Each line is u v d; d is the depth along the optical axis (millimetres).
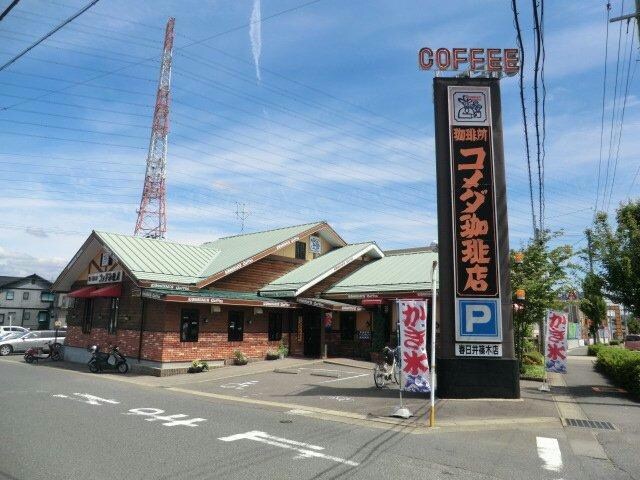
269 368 19281
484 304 13227
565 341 15055
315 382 16125
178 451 7500
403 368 11125
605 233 16234
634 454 7965
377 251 26594
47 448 7551
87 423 9461
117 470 6516
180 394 13898
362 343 23062
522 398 13242
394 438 8742
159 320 18938
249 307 21453
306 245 26469
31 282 54156
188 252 24562
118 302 21641
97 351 19703
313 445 8062
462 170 13828
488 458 7562
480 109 14141
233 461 7039
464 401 12492
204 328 19797
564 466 7254
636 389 13727
